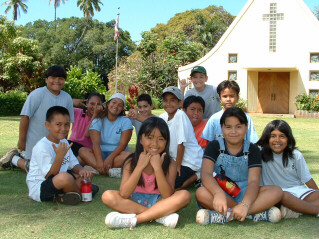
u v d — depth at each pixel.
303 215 3.13
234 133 2.97
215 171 3.21
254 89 18.09
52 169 3.39
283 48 17.36
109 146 4.83
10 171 4.76
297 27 17.17
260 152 3.12
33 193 3.44
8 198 3.54
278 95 18.08
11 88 21.88
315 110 16.41
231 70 18.08
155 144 2.89
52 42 36.47
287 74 17.91
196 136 4.65
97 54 37.03
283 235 2.65
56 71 4.43
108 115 4.81
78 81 21.70
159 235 2.62
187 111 4.58
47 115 3.54
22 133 4.49
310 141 8.10
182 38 25.19
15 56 20.50
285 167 3.28
